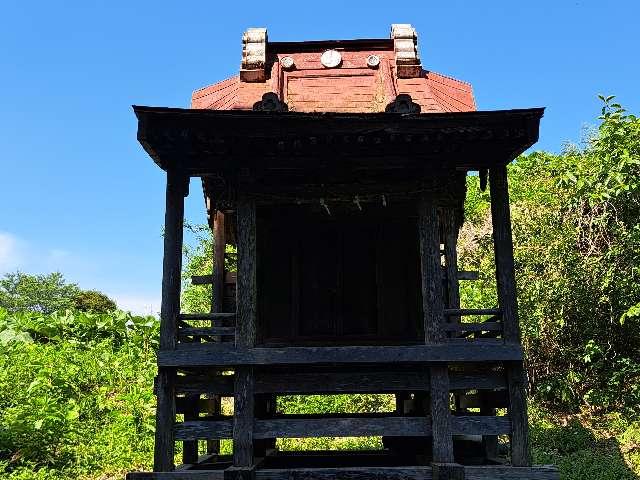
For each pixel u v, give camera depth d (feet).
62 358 51.44
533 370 46.01
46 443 35.29
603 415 42.63
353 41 29.22
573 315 43.62
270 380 22.40
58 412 36.22
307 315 25.84
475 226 58.85
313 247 26.50
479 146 22.98
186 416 23.88
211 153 23.17
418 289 26.03
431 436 21.68
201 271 68.28
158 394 21.93
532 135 21.74
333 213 26.53
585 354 43.42
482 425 21.80
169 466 21.48
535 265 43.96
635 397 41.52
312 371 23.93
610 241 41.65
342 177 24.61
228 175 23.72
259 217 26.55
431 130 21.72
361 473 21.40
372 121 21.54
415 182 23.77
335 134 21.85
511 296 22.68
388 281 26.09
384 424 21.88
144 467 34.71
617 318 42.01
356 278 26.21
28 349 52.49
